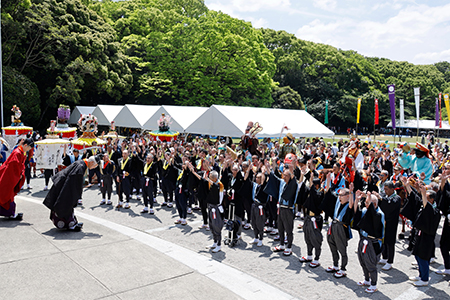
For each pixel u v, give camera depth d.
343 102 66.56
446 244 6.61
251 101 46.22
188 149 15.62
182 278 5.90
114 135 20.02
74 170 7.77
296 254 7.50
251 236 8.80
